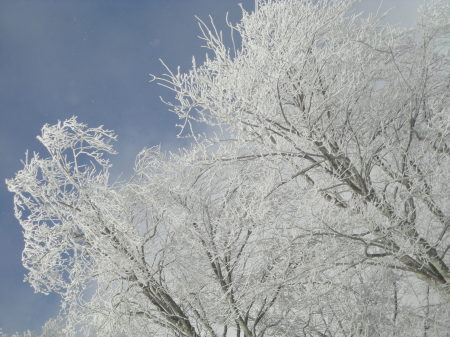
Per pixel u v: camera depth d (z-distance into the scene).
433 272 6.90
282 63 6.61
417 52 8.59
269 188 7.07
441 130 6.84
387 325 7.42
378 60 8.07
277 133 7.08
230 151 7.56
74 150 7.72
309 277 6.84
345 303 7.45
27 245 7.35
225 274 7.88
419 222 7.12
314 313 7.96
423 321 7.51
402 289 8.23
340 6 7.72
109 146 7.84
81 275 7.54
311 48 7.21
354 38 7.83
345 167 6.96
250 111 6.93
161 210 7.90
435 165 6.94
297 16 7.16
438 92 8.41
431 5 8.61
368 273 7.61
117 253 7.28
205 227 7.99
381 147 7.41
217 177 8.52
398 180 6.80
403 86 7.85
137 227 7.92
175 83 6.85
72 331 7.75
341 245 6.81
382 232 6.51
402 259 6.89
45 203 7.40
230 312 7.50
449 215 7.06
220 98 6.75
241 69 6.84
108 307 7.62
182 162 7.88
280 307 7.77
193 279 7.85
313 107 6.88
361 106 7.51
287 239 7.09
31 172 7.42
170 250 7.84
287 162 7.30
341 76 6.77
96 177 7.77
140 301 7.91
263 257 7.80
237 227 7.40
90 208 7.45
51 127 7.61
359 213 6.70
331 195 7.34
